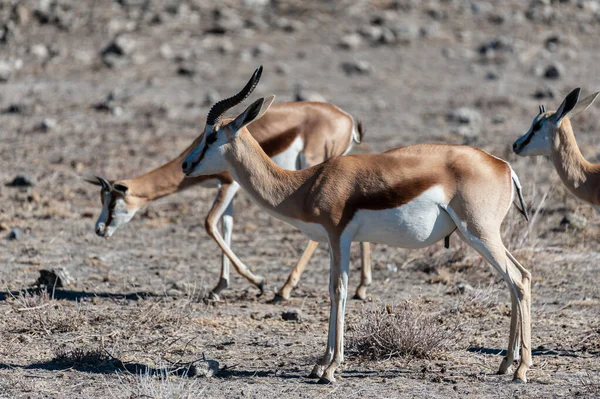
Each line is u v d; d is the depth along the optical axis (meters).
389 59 79.19
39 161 49.81
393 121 60.75
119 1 92.56
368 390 19.95
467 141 55.03
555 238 36.84
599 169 25.56
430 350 22.72
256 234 38.59
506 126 59.75
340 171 20.69
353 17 90.44
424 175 20.22
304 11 91.81
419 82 72.62
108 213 29.56
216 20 88.38
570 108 25.17
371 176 20.39
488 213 20.22
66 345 23.50
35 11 86.25
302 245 37.03
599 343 23.83
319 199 20.61
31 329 24.81
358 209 20.41
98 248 35.41
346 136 30.36
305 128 29.55
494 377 20.94
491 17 92.69
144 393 19.31
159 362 22.16
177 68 74.25
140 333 24.73
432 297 28.97
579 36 89.44
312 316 26.98
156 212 41.53
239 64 75.69
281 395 19.58
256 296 29.36
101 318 25.97
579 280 31.34
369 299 28.91
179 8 90.50
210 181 29.30
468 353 23.16
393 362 22.31
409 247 20.92
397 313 23.70
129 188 29.47
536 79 74.38
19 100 64.38
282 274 32.47
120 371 21.36
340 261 20.53
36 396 19.55
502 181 20.42
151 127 58.34
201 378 20.91
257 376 21.08
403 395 19.55
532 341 24.23
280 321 26.38
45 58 76.12
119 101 64.12
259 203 21.58
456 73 75.69
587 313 27.34
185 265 33.44
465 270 32.19
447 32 87.81
